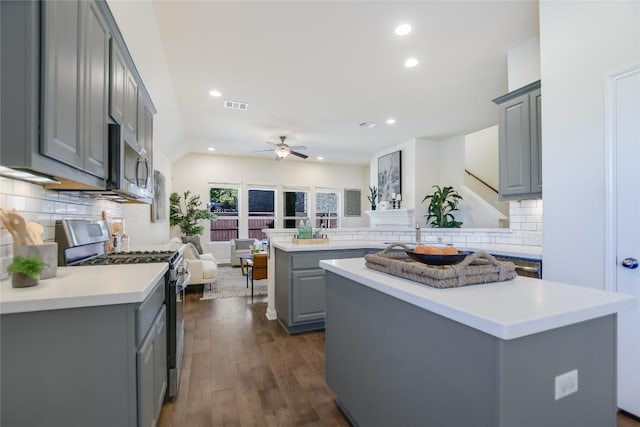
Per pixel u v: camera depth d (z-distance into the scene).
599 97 1.98
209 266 4.96
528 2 2.34
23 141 1.05
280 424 1.82
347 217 9.49
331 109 4.59
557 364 0.96
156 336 1.63
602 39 1.97
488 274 1.29
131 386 1.23
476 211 5.87
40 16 1.09
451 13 2.45
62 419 1.16
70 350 1.16
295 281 3.26
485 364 0.90
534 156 2.74
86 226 2.20
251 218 8.52
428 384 1.14
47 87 1.11
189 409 1.95
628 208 1.85
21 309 1.09
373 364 1.49
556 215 2.22
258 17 2.48
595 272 2.00
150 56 2.87
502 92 3.97
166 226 6.49
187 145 6.84
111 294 1.19
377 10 2.40
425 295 1.11
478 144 7.40
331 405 2.00
